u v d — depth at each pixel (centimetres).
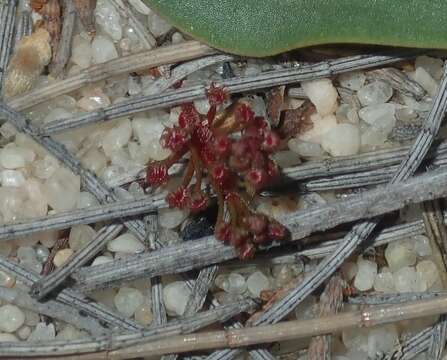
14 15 9
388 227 9
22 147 9
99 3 9
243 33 9
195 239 9
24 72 9
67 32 9
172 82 9
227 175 9
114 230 9
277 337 9
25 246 9
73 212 9
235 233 9
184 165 9
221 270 9
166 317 9
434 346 9
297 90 9
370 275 9
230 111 9
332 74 9
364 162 9
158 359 9
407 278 9
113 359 9
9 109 9
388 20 9
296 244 9
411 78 9
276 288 9
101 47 9
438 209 9
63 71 9
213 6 9
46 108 9
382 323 9
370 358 9
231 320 9
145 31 9
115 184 9
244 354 9
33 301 9
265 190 9
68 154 9
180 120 9
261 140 8
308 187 9
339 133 9
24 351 9
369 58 9
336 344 9
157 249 9
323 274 9
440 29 9
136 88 9
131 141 9
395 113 9
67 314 9
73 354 9
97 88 9
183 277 9
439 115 9
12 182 9
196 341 9
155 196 9
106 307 9
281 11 9
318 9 9
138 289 9
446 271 9
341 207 9
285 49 9
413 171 9
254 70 9
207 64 9
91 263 9
